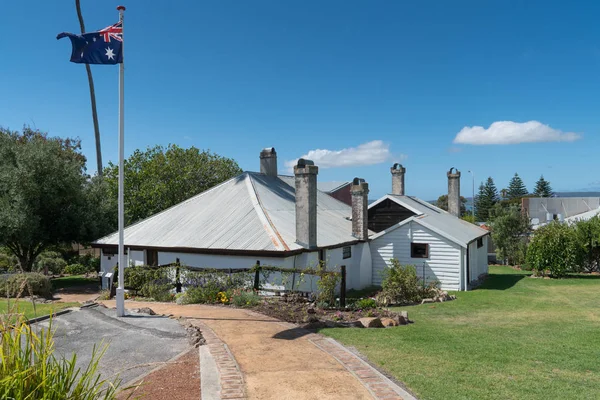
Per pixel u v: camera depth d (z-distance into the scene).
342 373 7.28
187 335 9.41
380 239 23.23
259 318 11.41
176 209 22.34
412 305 16.39
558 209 49.38
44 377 4.02
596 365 8.15
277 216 20.09
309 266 16.14
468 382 7.09
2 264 25.05
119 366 7.54
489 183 83.50
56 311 11.68
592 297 17.98
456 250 21.50
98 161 38.97
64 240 26.20
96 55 11.40
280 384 6.76
